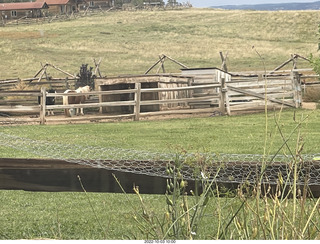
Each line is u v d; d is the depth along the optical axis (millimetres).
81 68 36094
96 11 120688
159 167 6723
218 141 17234
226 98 26281
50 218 9359
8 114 27734
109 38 84875
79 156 13086
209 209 7117
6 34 85938
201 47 78688
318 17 90812
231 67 63938
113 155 13195
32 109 24781
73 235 8273
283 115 24297
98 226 8609
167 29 92875
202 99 26000
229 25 92875
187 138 18312
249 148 15688
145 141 17891
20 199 10852
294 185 5004
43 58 70062
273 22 90938
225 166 6137
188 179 6254
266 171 6195
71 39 82938
